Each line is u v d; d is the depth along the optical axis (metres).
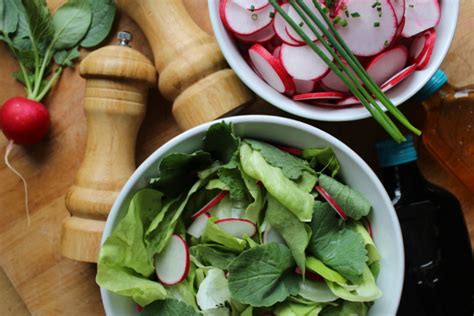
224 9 0.45
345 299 0.42
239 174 0.43
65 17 0.50
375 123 0.51
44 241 0.52
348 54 0.43
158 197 0.43
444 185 0.51
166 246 0.43
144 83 0.48
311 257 0.43
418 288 0.47
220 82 0.46
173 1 0.48
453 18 0.44
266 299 0.41
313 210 0.42
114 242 0.41
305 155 0.44
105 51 0.47
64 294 0.51
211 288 0.42
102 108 0.47
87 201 0.47
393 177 0.47
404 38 0.47
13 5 0.51
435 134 0.48
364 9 0.44
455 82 0.50
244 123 0.42
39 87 0.51
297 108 0.44
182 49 0.46
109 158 0.47
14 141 0.50
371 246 0.43
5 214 0.52
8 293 0.53
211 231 0.42
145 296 0.42
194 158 0.42
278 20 0.45
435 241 0.47
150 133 0.51
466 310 0.47
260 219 0.43
